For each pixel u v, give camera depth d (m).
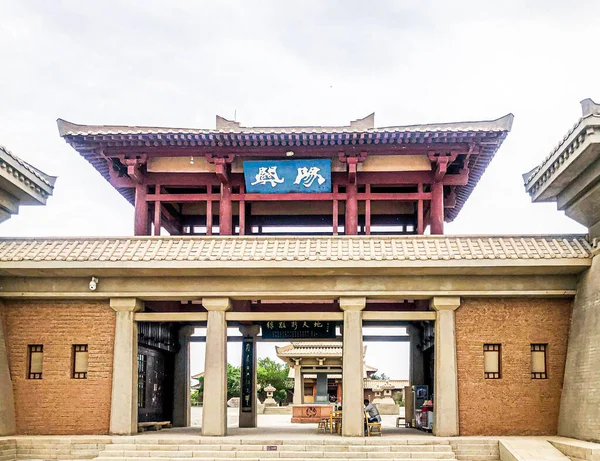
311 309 25.05
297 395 41.97
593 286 19.22
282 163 23.00
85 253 20.25
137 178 23.33
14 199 21.81
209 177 23.80
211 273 20.47
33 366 21.22
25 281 20.89
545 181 20.56
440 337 20.47
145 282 20.80
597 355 18.47
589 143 17.02
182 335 28.62
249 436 20.55
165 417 27.66
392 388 55.31
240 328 27.83
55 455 19.44
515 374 20.50
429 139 22.19
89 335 21.02
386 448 18.94
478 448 19.17
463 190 27.44
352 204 23.16
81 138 22.45
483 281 20.52
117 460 18.52
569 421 19.58
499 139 22.31
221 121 24.58
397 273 20.39
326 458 18.53
